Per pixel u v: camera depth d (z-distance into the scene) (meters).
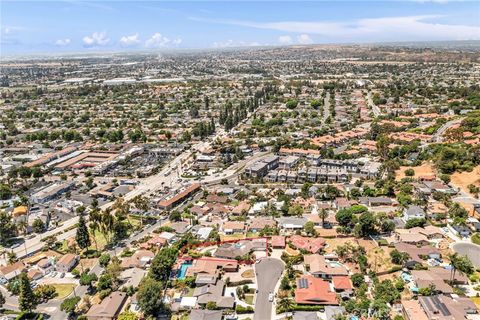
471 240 169.62
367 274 148.38
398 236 172.50
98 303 139.75
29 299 133.75
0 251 181.38
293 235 180.88
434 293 133.25
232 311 131.75
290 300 133.62
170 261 151.25
